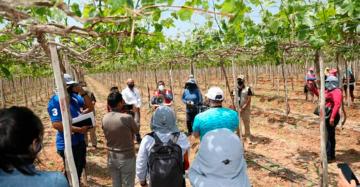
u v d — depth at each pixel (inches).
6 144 60.1
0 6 71.2
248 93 405.7
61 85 136.9
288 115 559.8
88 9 98.1
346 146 377.7
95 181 298.0
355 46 300.4
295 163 333.4
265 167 323.9
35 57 265.7
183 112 671.8
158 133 157.5
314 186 275.3
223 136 137.4
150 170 150.4
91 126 214.4
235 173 135.3
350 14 155.3
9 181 61.0
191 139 422.6
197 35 418.9
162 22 149.7
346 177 89.1
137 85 1473.9
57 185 64.7
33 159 65.4
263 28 229.6
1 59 224.1
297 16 163.8
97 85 1899.6
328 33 183.8
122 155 198.2
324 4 173.0
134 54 215.3
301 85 991.6
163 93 448.5
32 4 72.1
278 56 279.6
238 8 85.0
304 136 431.2
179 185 150.8
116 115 197.8
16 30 145.2
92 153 384.5
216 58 533.6
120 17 84.7
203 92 1004.6
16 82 1165.1
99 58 329.7
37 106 886.4
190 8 81.3
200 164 138.5
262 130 479.2
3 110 63.1
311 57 612.4
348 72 587.8
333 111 313.0
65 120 138.4
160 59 676.1
